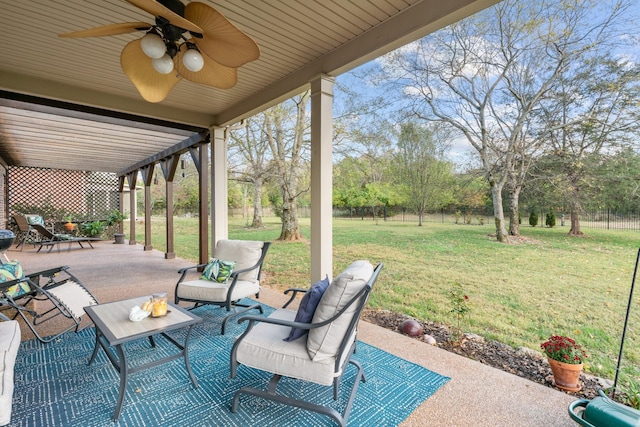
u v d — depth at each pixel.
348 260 6.11
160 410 1.79
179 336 2.82
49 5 2.40
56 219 10.45
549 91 5.24
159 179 16.12
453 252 5.56
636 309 3.30
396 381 2.12
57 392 1.96
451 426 1.68
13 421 1.68
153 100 2.52
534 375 2.37
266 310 3.57
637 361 2.60
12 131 5.55
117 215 10.98
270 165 10.30
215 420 1.71
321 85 3.27
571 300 3.66
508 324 3.39
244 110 4.54
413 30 2.47
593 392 2.11
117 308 2.31
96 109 4.39
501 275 4.51
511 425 1.69
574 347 2.14
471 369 2.30
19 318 3.21
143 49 1.76
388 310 3.98
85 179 11.19
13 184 9.76
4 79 3.57
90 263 6.62
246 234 10.33
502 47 5.76
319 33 2.85
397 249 6.30
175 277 5.30
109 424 1.67
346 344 1.65
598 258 4.36
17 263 3.06
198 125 5.18
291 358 1.69
